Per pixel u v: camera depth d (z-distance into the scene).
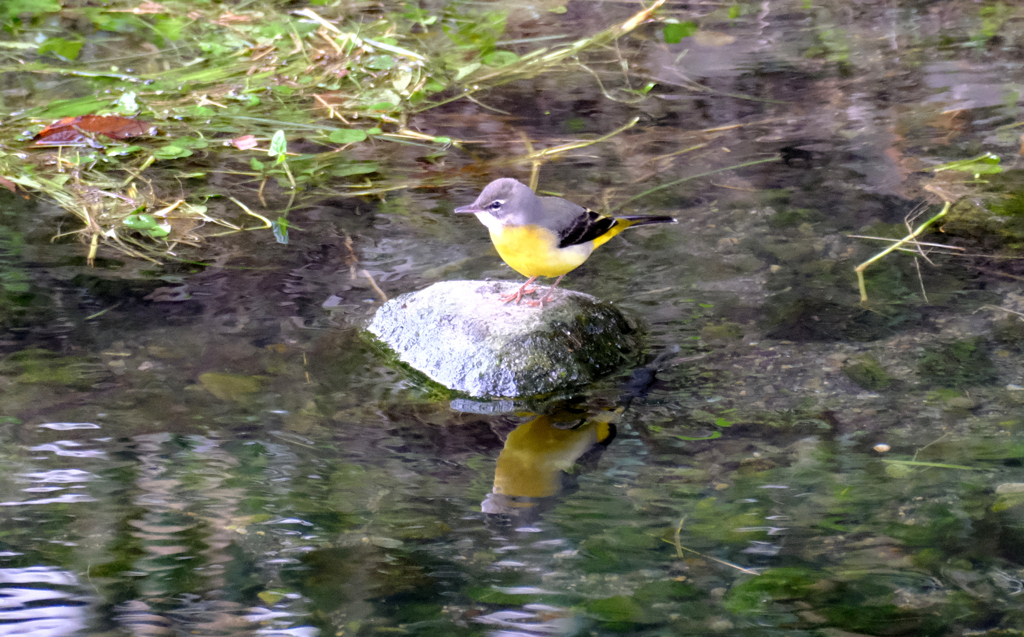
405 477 6.03
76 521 5.44
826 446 6.29
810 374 7.15
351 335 7.74
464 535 5.45
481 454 6.32
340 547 5.33
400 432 6.55
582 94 12.59
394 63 13.24
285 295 8.28
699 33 14.43
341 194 10.20
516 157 10.95
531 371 7.11
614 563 5.21
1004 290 8.18
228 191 10.22
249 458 6.14
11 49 13.62
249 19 14.88
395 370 7.31
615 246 9.17
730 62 13.39
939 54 13.27
